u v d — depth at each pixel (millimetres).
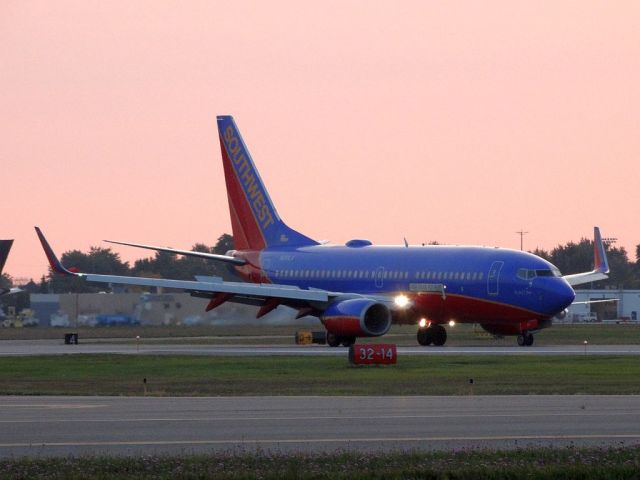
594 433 90750
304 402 114250
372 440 87625
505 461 77375
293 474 73000
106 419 100250
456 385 135500
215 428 94250
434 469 74812
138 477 72438
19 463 76938
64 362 180000
